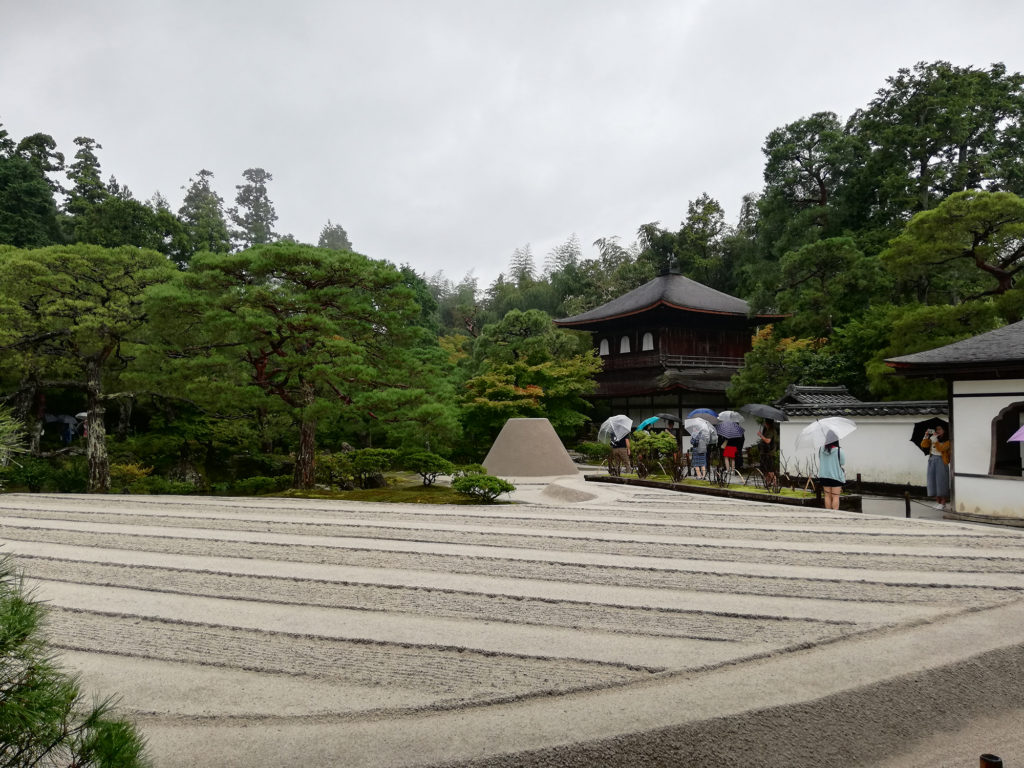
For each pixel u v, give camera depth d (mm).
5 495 12148
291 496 12141
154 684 3611
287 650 4145
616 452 16359
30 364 14703
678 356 31047
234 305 12672
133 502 11055
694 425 14172
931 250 17375
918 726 3359
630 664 3852
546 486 13508
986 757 2590
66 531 8188
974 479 11805
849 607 5020
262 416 18250
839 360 23000
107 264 14617
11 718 1687
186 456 19094
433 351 23172
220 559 6676
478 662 3924
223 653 4102
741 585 5672
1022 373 11188
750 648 4125
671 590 5527
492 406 22984
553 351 28500
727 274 45188
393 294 13664
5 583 1931
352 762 2734
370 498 11750
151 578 5930
